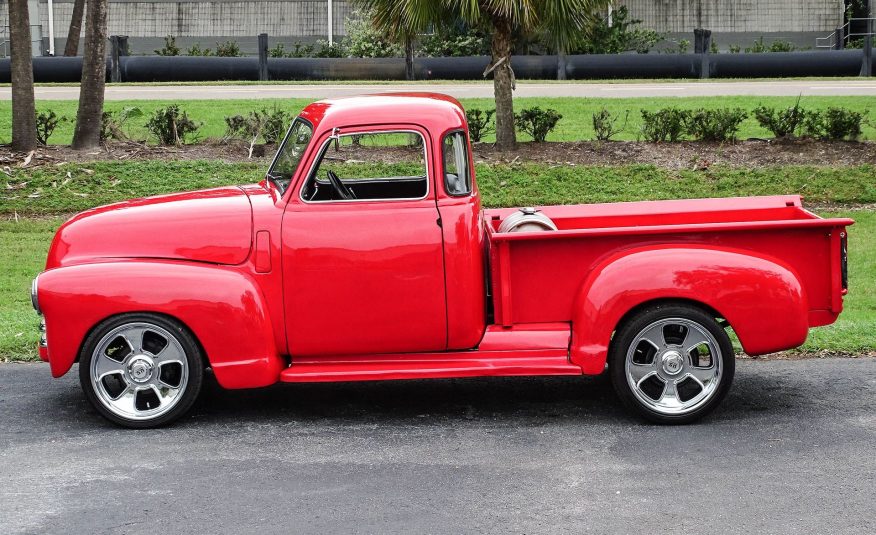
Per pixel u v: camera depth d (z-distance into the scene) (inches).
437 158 241.0
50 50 1402.6
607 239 240.8
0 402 264.7
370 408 260.5
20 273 445.4
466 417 251.8
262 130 656.4
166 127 662.5
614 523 187.6
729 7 1422.2
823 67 1085.8
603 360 237.0
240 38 1437.0
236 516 192.5
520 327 245.4
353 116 242.7
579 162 617.9
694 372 240.7
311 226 240.2
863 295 402.3
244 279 239.8
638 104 825.5
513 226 257.8
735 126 658.2
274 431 242.2
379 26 576.7
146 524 189.5
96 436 238.5
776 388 269.7
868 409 250.7
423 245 239.8
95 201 558.9
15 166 597.6
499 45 624.7
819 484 204.5
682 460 218.7
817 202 563.2
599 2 568.4
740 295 234.1
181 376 241.1
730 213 280.8
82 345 239.9
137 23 1438.2
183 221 244.4
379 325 242.7
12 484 209.6
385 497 200.8
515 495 201.0
